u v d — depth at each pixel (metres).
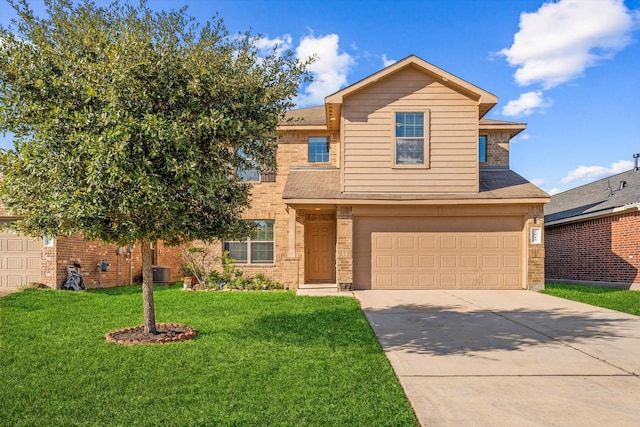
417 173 13.27
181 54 6.28
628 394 4.71
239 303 10.45
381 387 4.80
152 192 5.43
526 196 12.66
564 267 17.50
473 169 13.24
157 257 18.58
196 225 6.60
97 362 5.59
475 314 9.27
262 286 13.96
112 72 5.69
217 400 4.41
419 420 4.04
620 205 14.25
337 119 14.44
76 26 6.11
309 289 13.17
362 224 13.15
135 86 5.90
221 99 6.54
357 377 5.10
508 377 5.25
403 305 10.38
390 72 13.13
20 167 5.75
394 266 13.09
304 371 5.29
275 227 15.20
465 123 13.31
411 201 12.72
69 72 5.76
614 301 10.97
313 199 12.74
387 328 7.93
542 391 4.80
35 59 5.82
